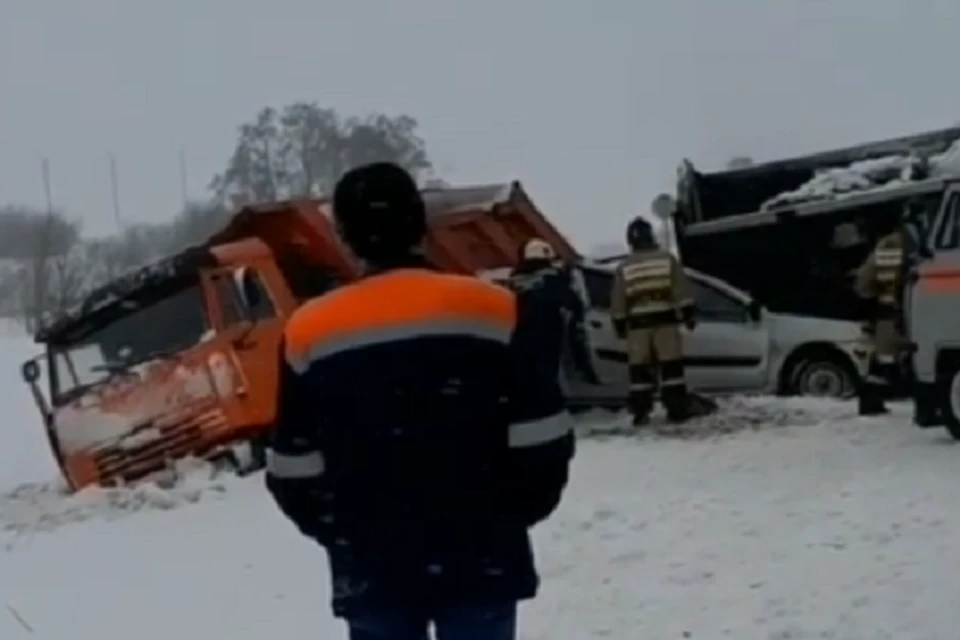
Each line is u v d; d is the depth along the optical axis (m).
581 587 8.38
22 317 57.28
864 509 9.89
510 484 4.14
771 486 11.16
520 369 4.09
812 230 19.16
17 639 8.42
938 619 7.17
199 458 14.39
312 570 9.60
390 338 4.05
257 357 14.43
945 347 12.81
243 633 8.09
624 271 15.86
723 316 17.50
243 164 84.44
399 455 4.02
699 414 16.25
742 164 23.56
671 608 7.78
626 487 11.57
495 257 17.97
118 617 8.77
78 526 12.45
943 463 11.70
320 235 15.41
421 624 4.14
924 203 18.44
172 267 14.55
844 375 17.36
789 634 7.15
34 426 23.50
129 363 14.63
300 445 4.14
